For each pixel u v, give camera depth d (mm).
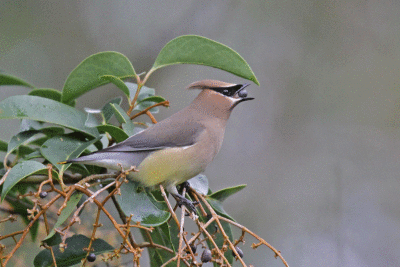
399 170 13555
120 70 6777
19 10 13109
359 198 13461
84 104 12594
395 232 13062
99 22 13711
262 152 13844
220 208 6484
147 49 13773
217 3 14492
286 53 14578
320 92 14414
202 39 6531
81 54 13414
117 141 6773
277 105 14258
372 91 14398
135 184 6562
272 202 13344
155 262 6699
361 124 14156
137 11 13992
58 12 13461
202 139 6930
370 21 14828
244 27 14547
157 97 6973
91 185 6062
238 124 14023
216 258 5719
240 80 14086
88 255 5391
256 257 12383
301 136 14047
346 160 13844
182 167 6684
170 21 14109
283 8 14758
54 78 13055
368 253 12797
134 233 9750
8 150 6297
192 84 7637
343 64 14602
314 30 14727
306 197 13422
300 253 12594
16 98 6172
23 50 12922
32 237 7086
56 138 6336
